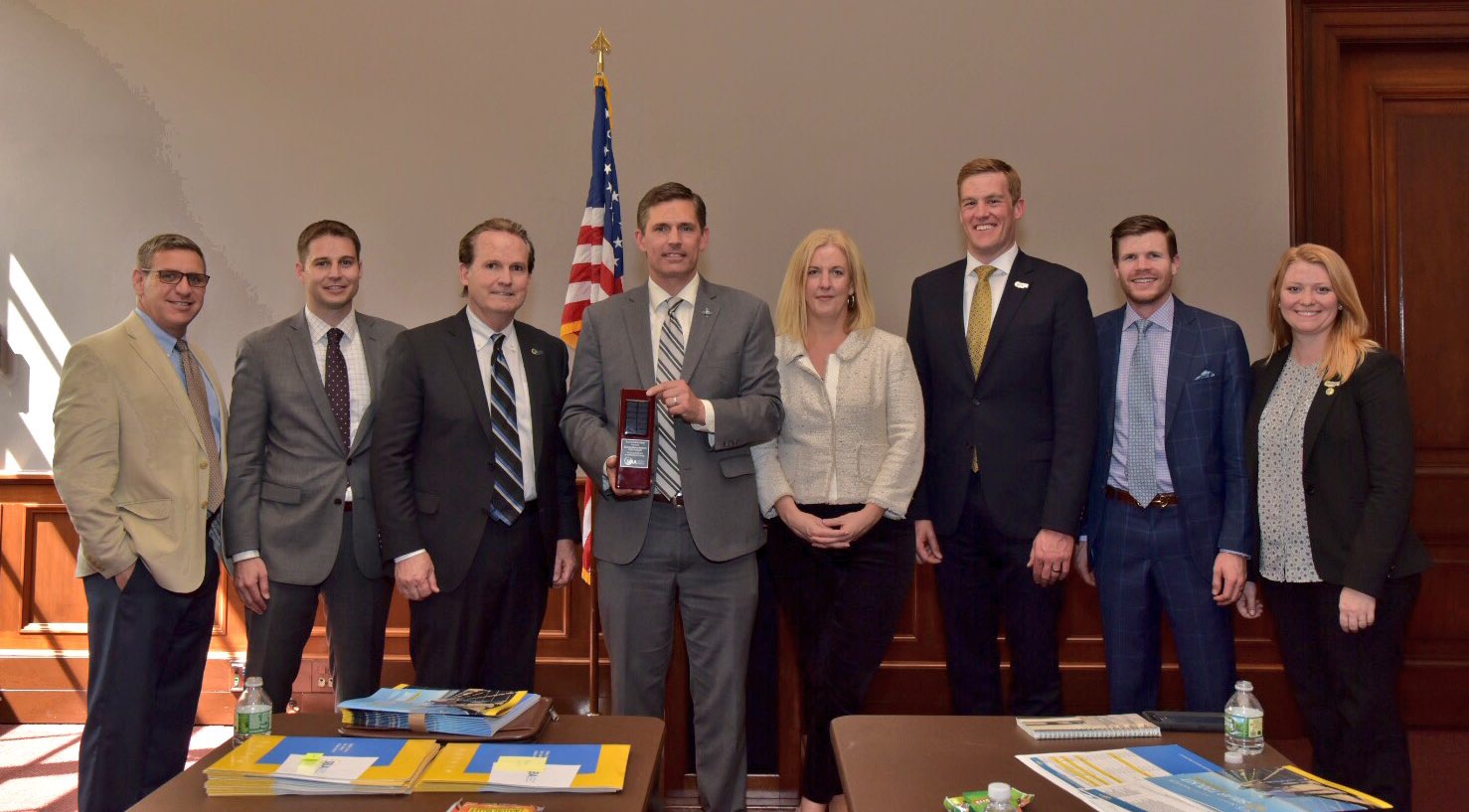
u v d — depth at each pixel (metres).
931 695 3.73
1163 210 3.81
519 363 2.57
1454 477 3.75
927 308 2.67
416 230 3.93
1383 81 3.82
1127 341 2.58
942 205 3.86
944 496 2.58
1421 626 3.76
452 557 2.39
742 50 3.91
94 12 3.97
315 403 2.58
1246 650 3.67
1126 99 3.83
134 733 2.39
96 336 2.46
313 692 3.76
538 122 3.94
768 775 2.85
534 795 1.37
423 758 1.45
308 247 2.61
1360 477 2.26
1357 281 3.80
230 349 3.92
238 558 2.53
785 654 2.81
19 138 3.97
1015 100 3.85
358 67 3.96
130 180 3.95
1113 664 2.52
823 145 3.89
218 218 3.94
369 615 2.60
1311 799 1.29
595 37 3.94
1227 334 2.49
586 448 2.36
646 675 2.42
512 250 2.47
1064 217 3.84
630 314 2.49
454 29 3.96
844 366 2.55
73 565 3.85
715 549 2.38
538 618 2.52
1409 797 2.22
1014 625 2.52
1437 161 3.80
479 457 2.44
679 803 2.81
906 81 3.88
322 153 3.95
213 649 3.81
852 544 2.52
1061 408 2.47
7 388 3.93
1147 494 2.49
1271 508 2.37
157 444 2.43
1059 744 1.56
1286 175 3.77
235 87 3.96
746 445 2.43
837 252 2.53
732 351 2.45
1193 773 1.41
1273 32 3.78
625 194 3.92
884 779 1.41
